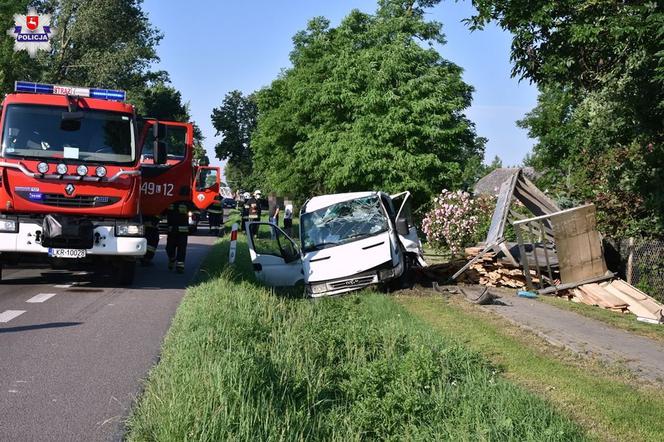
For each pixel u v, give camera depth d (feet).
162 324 30.63
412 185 100.22
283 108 177.68
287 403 18.48
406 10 138.31
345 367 23.53
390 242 44.88
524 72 35.94
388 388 20.79
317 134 129.39
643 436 18.19
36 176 38.22
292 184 178.81
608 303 42.11
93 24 164.35
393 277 43.88
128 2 172.45
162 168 50.16
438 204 72.38
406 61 104.01
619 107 35.22
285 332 27.71
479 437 16.74
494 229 52.29
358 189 108.68
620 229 51.16
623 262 48.91
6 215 38.63
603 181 52.13
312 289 43.24
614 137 38.34
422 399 19.49
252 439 15.08
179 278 48.42
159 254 67.51
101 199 39.29
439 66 111.34
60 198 38.68
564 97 40.37
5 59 132.87
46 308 33.78
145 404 17.70
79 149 39.42
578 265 46.37
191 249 76.79
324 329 28.81
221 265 55.11
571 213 46.32
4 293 38.42
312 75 154.40
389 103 102.73
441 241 71.41
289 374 21.13
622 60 33.42
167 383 18.98
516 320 34.94
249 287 41.04
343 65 112.57
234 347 22.90
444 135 102.58
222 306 31.68
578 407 20.45
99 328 29.25
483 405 19.22
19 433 16.53
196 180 110.73
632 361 26.78
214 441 14.89
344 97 111.65
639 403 21.01
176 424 15.37
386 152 102.73
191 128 51.57
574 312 39.22
